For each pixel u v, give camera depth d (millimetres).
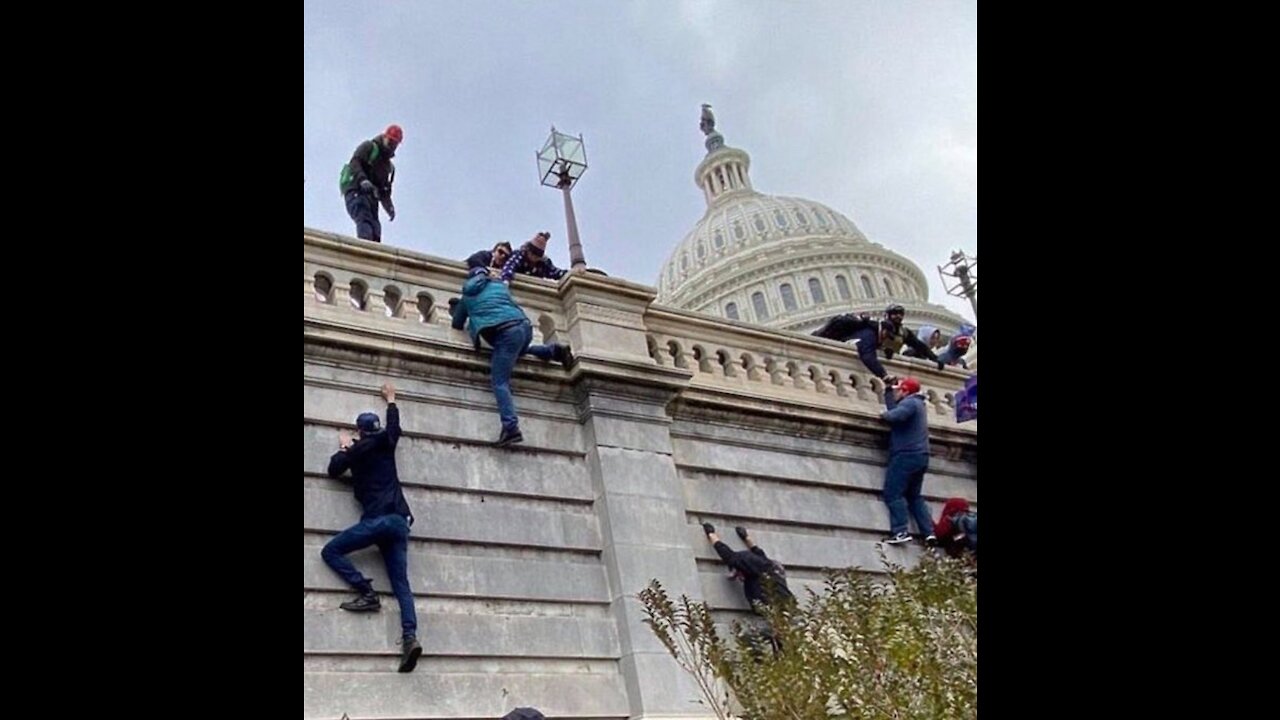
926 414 18250
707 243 97875
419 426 13336
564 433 14547
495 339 14016
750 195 101625
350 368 13188
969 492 19578
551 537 13719
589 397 14734
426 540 12812
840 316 19781
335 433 12750
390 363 13461
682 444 15906
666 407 15766
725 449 16344
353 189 15422
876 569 16969
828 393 18453
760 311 89688
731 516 15844
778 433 17094
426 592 12477
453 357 13820
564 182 19250
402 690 11750
